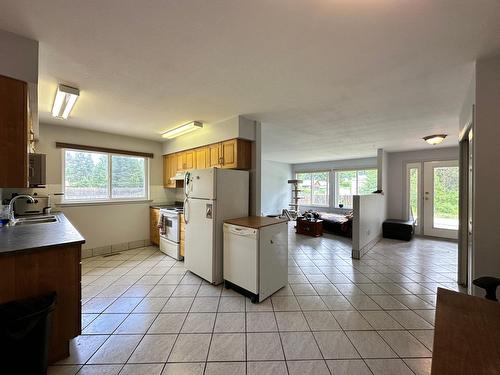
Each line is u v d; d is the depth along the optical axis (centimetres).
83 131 396
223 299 258
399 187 609
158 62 180
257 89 227
